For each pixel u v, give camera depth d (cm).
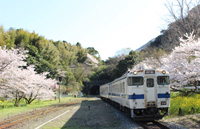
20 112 1571
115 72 4091
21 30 4269
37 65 3356
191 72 941
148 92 977
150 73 993
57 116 1306
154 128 809
